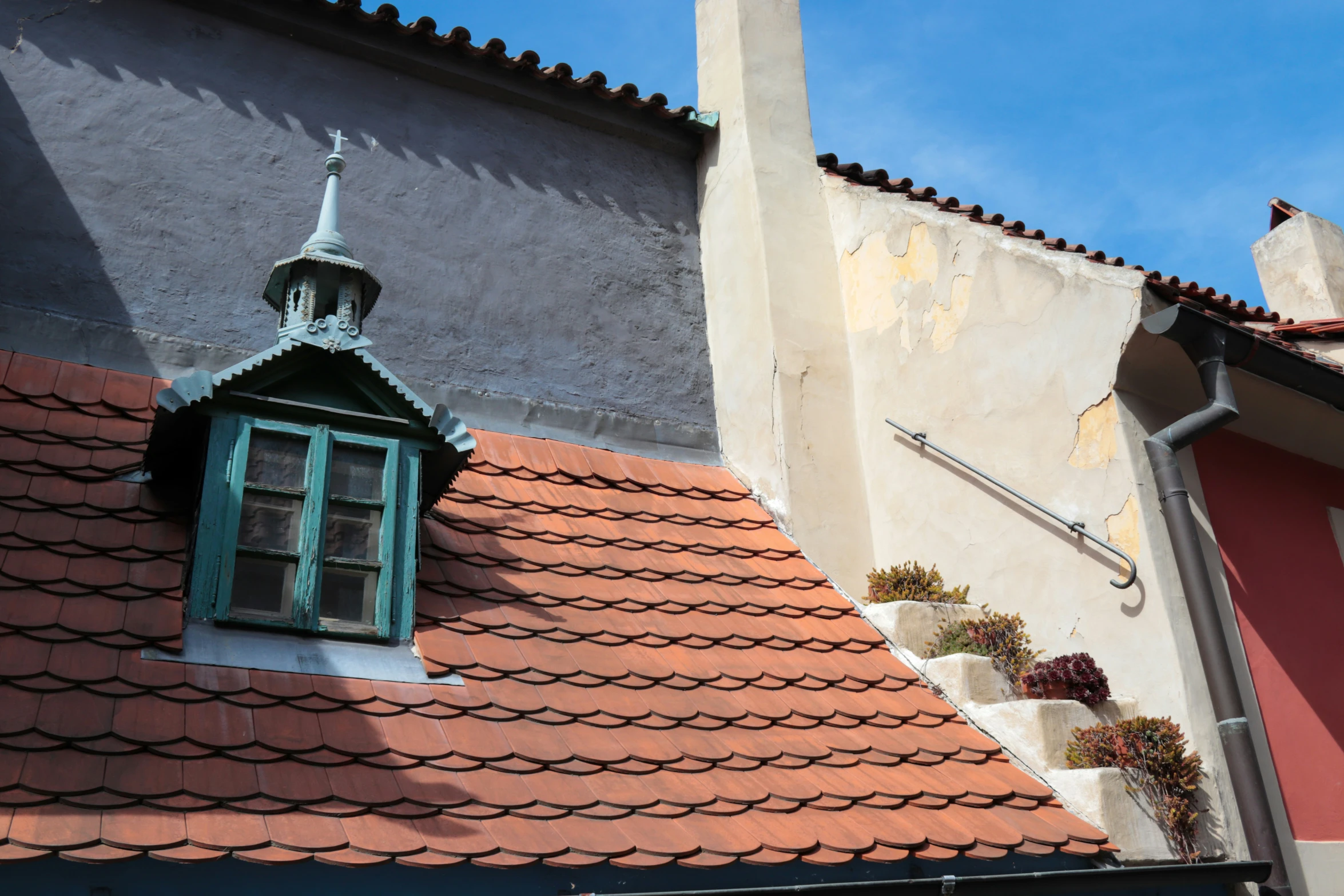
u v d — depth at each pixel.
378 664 4.89
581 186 8.34
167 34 7.12
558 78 8.26
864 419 7.79
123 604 4.65
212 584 4.80
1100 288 6.33
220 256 6.75
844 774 5.11
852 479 7.64
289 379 5.38
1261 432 6.97
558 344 7.71
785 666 5.89
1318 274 10.57
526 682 5.08
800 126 8.73
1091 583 6.13
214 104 7.09
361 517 5.30
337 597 5.09
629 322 8.11
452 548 5.84
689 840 4.35
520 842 4.07
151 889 3.54
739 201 8.37
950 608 6.51
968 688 5.89
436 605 5.38
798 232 8.23
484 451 6.82
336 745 4.30
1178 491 5.91
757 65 8.76
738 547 6.94
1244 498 6.70
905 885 4.44
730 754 5.02
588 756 4.70
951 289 7.32
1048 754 5.47
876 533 7.52
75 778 3.74
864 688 5.90
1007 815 5.14
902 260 7.75
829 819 4.75
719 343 8.30
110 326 6.21
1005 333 6.88
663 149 8.91
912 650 6.31
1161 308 6.21
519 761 4.55
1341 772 6.18
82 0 6.91
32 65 6.59
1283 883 5.32
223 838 3.67
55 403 5.64
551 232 8.03
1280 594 6.50
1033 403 6.62
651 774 4.74
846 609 6.65
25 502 4.98
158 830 3.62
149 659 4.43
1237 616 6.20
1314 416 6.89
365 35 7.69
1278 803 5.83
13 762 3.71
